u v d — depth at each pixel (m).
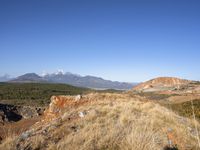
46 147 7.10
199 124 12.67
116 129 8.34
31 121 23.14
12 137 7.81
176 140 8.33
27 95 107.75
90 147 6.76
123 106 13.74
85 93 21.02
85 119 10.30
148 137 7.29
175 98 27.17
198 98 26.55
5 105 46.22
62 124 10.11
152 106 15.47
